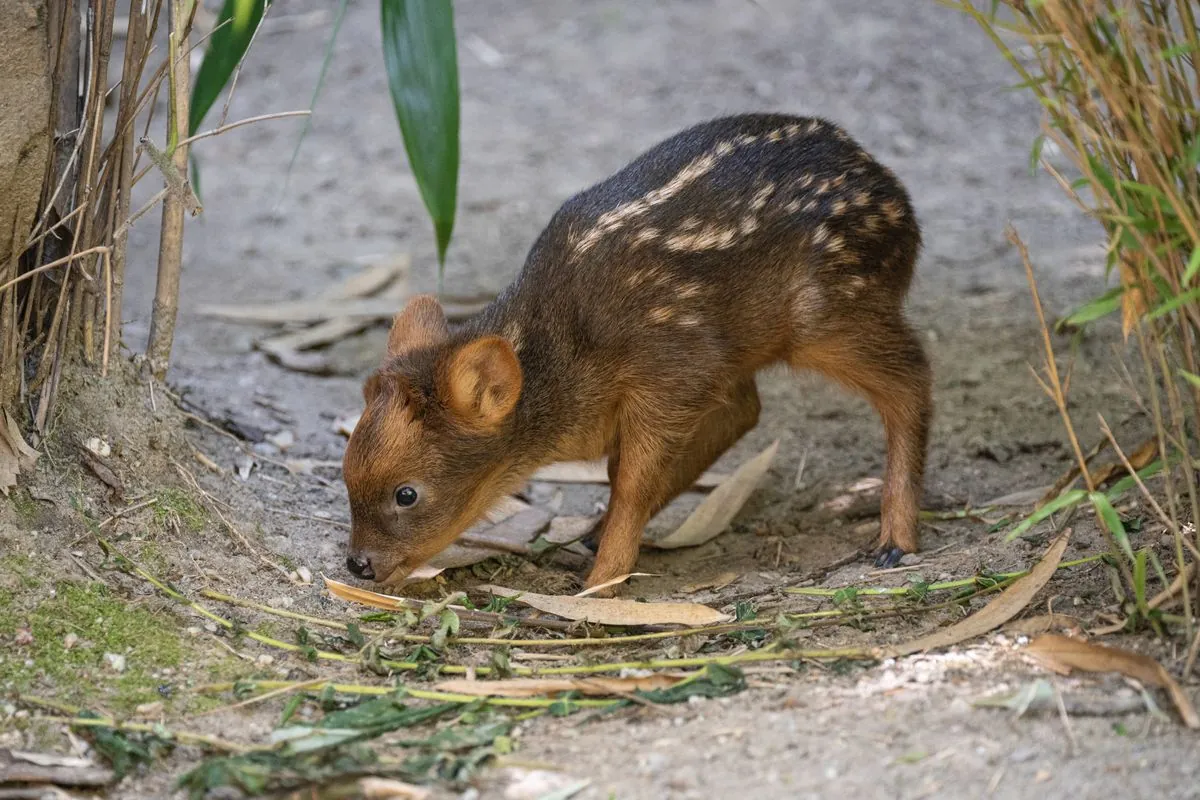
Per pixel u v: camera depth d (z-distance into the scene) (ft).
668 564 33.35
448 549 32.83
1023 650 24.18
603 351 30.66
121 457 29.35
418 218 57.77
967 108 67.97
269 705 24.03
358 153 64.49
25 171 25.70
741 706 22.90
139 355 31.37
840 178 32.19
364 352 46.11
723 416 35.17
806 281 31.78
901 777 19.80
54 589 25.70
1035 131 65.51
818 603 28.45
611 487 33.58
